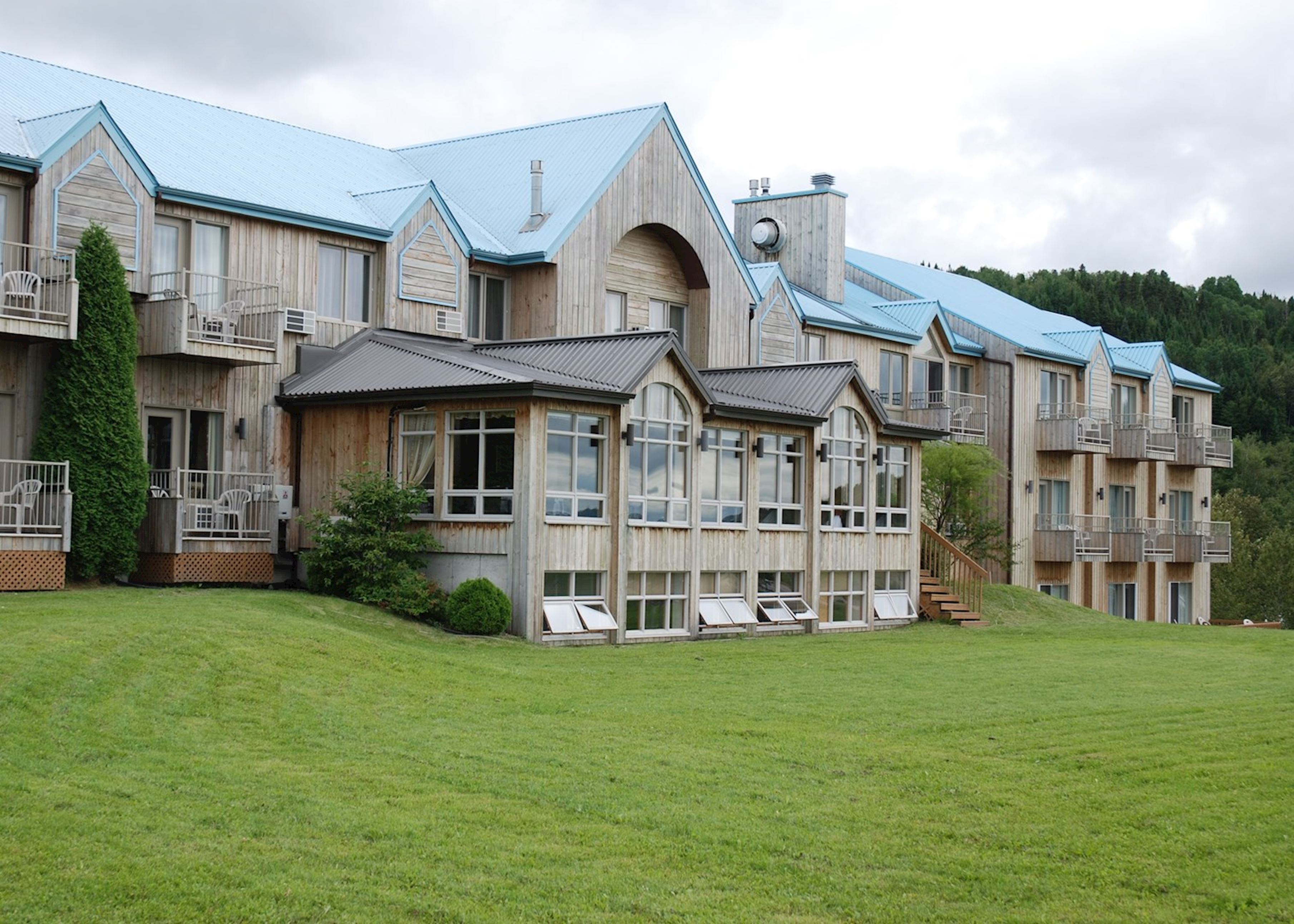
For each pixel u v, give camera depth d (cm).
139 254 2478
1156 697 1917
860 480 3278
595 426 2581
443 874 983
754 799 1225
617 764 1336
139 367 2509
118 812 1073
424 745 1380
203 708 1451
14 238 2345
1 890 908
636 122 3434
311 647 1806
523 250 3142
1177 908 980
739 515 2933
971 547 4094
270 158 3028
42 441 2314
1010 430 4603
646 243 3488
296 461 2745
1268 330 12900
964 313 4825
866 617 3281
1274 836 1150
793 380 3191
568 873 1002
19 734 1263
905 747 1474
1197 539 5397
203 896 916
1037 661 2397
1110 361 5109
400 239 2909
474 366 2531
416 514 2564
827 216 4428
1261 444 10750
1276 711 1788
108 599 2077
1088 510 5012
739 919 930
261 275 2698
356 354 2777
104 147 2423
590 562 2555
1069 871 1053
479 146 3675
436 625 2400
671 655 2358
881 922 938
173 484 2503
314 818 1093
